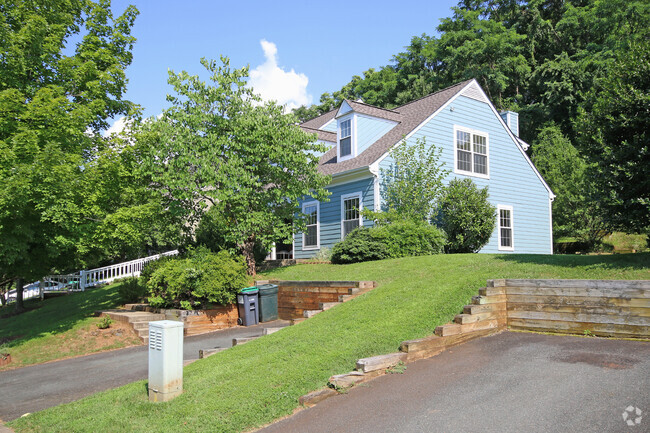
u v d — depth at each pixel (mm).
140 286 15727
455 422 4652
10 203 9891
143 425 5250
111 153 12258
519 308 7742
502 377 5645
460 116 19797
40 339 11648
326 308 9844
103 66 13562
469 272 9617
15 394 7754
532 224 22031
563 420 4438
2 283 14523
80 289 23328
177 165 14445
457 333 7125
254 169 15344
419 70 47594
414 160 17234
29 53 11805
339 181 19031
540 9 43406
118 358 9859
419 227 15375
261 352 7363
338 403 5484
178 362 5984
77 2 13633
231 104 15398
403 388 5680
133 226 12094
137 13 14422
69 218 11180
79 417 5766
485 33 40312
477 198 16906
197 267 12359
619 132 8680
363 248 14812
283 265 18234
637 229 8719
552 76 36750
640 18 30938
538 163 29078
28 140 10484
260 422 5211
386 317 7938
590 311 7004
